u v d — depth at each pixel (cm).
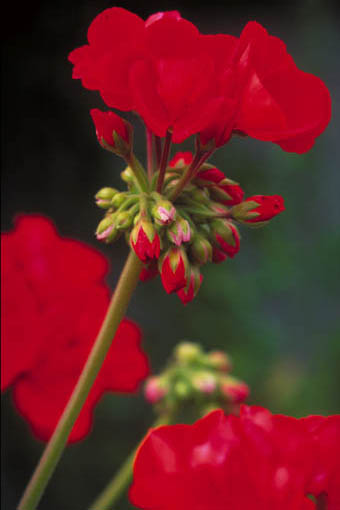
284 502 48
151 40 48
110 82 49
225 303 169
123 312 51
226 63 49
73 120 196
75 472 138
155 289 173
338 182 212
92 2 201
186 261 50
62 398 61
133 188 52
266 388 156
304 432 49
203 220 52
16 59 192
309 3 213
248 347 164
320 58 211
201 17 277
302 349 181
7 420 142
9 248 62
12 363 60
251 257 185
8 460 141
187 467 48
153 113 49
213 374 67
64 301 62
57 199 193
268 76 49
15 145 191
